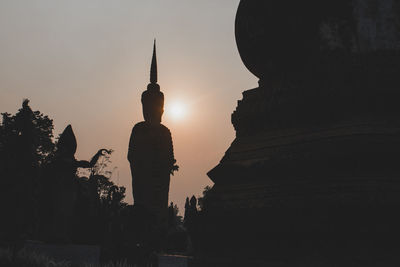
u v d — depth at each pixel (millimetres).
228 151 12406
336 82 10102
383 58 9922
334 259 8812
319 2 10672
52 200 30328
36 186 21156
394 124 9484
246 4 12359
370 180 8867
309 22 10836
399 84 9719
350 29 10320
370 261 8422
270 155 10852
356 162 9281
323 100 10195
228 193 11398
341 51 10266
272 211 10000
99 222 32844
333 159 9539
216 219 11328
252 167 11117
